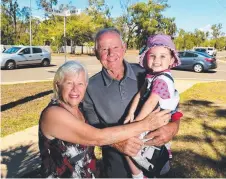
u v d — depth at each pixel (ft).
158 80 7.41
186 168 15.16
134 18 186.09
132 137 6.73
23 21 184.85
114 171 8.45
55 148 6.50
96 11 165.48
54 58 107.34
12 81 47.21
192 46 203.62
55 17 153.38
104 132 6.44
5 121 23.24
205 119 25.00
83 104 8.32
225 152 17.60
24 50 67.51
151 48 7.94
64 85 6.72
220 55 186.29
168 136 7.05
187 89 41.06
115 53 8.00
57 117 6.32
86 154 6.83
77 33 146.82
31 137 19.49
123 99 8.07
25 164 15.16
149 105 7.23
